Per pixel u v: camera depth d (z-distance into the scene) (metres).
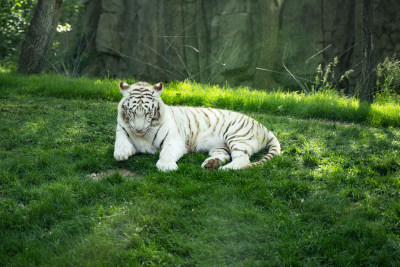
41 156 4.95
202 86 10.29
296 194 4.29
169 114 5.34
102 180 4.46
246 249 3.36
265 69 14.82
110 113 6.99
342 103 8.48
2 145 5.46
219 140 5.52
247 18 14.81
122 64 16.27
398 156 5.25
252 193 4.21
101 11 16.16
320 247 3.35
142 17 15.88
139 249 3.25
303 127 6.55
